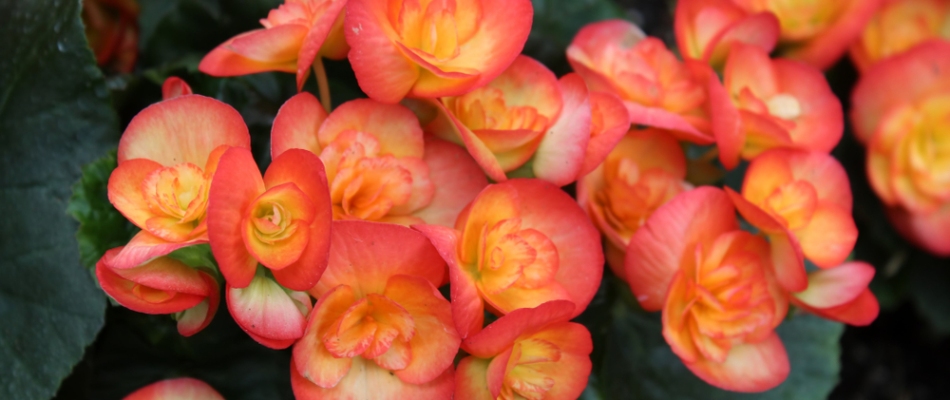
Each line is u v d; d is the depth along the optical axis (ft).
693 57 1.88
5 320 1.69
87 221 1.66
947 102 2.17
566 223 1.58
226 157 1.39
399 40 1.53
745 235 1.65
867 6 2.05
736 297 1.63
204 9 1.98
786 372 1.68
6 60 1.80
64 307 1.69
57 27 1.76
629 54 1.76
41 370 1.67
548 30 2.17
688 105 1.75
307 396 1.45
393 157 1.53
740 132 1.71
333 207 1.52
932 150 2.17
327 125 1.53
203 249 1.46
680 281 1.61
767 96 1.84
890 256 2.50
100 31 2.10
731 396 1.95
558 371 1.53
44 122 1.76
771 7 2.10
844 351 2.86
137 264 1.40
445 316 1.45
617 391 1.93
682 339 1.65
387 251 1.47
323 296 1.44
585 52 1.82
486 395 1.49
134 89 1.93
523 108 1.59
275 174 1.44
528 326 1.46
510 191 1.52
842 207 1.74
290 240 1.42
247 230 1.40
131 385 1.80
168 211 1.44
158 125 1.48
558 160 1.60
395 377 1.48
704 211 1.65
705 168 1.83
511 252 1.50
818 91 1.86
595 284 1.58
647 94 1.72
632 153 1.75
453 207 1.59
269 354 1.78
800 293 1.69
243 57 1.59
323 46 1.59
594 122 1.63
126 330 1.79
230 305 1.43
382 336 1.45
